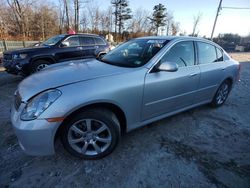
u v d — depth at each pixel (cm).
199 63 312
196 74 299
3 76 627
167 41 277
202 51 321
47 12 3025
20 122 181
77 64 273
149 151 241
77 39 651
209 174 207
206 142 268
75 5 2364
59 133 197
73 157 226
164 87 254
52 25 3131
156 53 254
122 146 250
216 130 304
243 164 226
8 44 1148
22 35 2544
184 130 298
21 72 536
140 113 242
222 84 379
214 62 345
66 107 181
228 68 370
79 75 212
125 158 227
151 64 242
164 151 242
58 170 205
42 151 189
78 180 193
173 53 270
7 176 195
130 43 324
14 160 218
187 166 217
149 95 240
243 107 411
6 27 2627
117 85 208
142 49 279
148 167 213
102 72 221
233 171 213
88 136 213
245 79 714
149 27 5000
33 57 540
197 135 285
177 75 269
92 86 195
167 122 321
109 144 220
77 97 185
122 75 218
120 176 200
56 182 190
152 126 305
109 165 215
